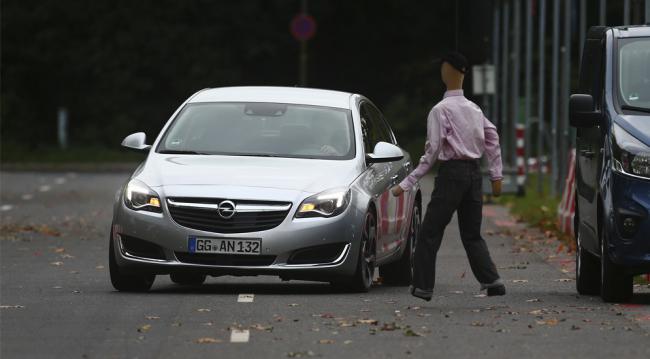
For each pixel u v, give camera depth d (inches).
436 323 1430.9
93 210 3636.8
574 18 4042.8
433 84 7632.9
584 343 1285.7
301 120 1886.1
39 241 2714.1
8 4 7819.9
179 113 1915.6
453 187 1577.3
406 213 1958.7
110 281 1947.6
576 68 6008.9
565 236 2711.6
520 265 2188.7
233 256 1697.8
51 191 4534.9
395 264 1961.1
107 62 7805.1
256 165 1782.7
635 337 1325.0
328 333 1353.3
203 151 1841.8
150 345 1283.2
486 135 1594.5
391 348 1258.6
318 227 1702.8
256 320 1453.0
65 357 1220.5
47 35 7824.8
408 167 2027.6
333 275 1717.5
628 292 1633.9
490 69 4188.0
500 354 1224.2
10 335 1352.1
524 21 6628.9
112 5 7844.5
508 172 4097.0
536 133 6584.6
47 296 1710.1
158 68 7824.8
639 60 1729.8
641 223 1578.5
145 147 1876.2
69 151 7514.8
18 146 7608.3
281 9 7869.1
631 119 1648.6
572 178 2778.1
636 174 1589.6
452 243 2657.5
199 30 7824.8
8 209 3671.3
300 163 1798.7
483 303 1636.3
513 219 3289.9
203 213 1706.4
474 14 4008.4
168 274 1877.5
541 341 1299.2
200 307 1573.6
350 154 1836.9
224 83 7795.3
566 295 1748.3
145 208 1720.0
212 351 1245.7
